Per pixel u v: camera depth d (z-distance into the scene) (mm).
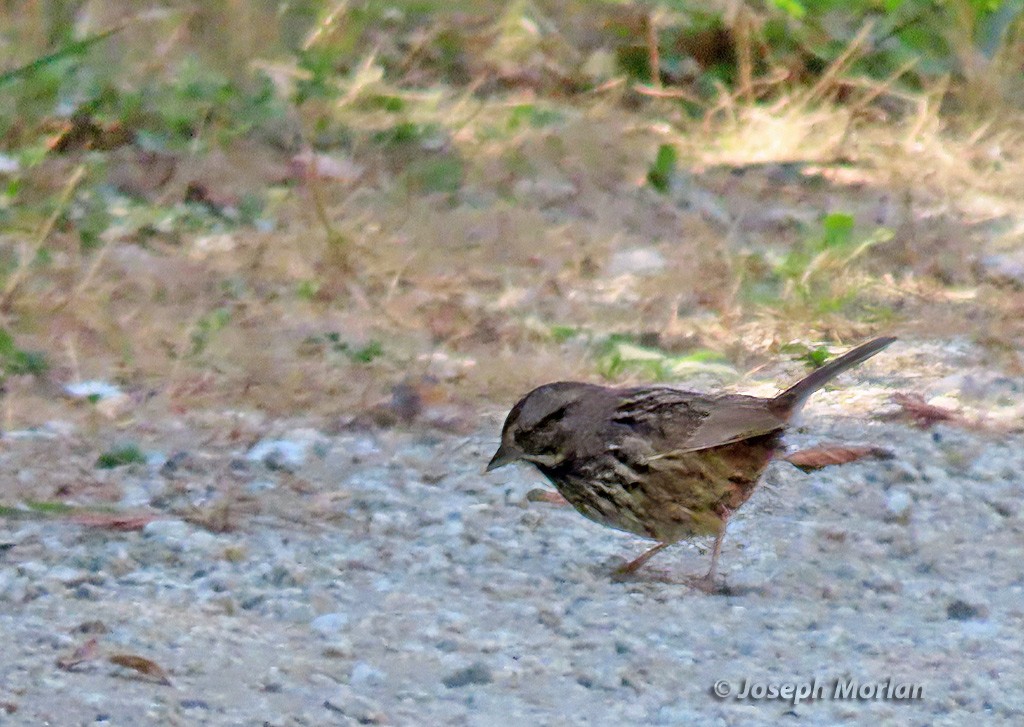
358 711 7223
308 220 15266
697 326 13914
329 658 7926
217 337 12609
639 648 8148
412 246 15008
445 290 14234
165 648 7863
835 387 12578
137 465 10492
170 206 15383
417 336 13203
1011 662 8133
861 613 8812
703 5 19922
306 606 8531
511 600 8805
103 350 12477
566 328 13477
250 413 11586
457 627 8352
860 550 9680
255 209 15469
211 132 16516
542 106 18562
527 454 9039
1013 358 13094
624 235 16094
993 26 20234
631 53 19781
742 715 7441
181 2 17781
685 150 18172
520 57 19359
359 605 8594
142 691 7328
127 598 8531
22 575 8711
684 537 9102
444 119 17828
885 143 18719
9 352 12008
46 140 15617
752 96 19234
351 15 18672
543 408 8977
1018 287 15203
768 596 9023
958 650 8289
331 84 17609
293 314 13422
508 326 13469
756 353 13383
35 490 10016
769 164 17938
